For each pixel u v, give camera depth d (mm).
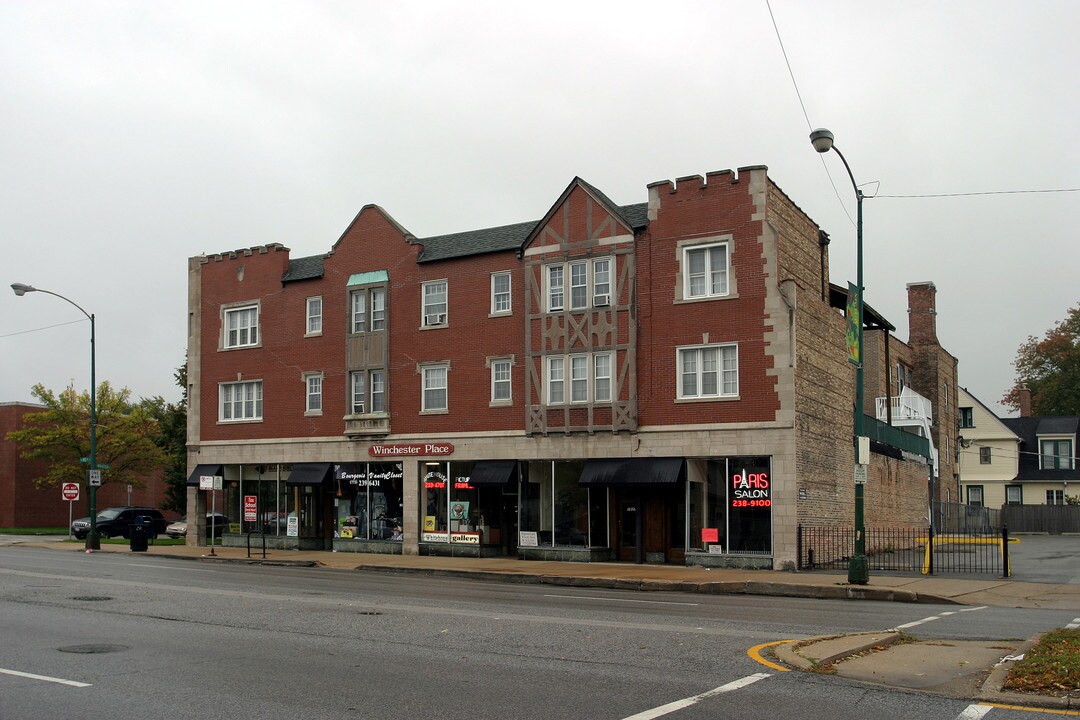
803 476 28672
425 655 11992
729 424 29031
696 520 29422
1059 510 56719
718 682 10266
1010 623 15648
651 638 13375
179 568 28391
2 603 17734
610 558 31469
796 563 27641
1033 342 80562
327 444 37594
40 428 55750
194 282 42219
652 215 30969
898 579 23984
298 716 8812
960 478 63750
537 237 33062
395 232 36625
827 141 21688
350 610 16750
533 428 32469
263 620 15344
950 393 57781
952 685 9992
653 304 30703
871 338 44062
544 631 14078
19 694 9734
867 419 35688
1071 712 8844
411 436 35375
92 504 39531
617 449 30891
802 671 10766
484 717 8773
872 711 8953
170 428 62688
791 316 28438
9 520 61531
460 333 34656
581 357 31938
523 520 33000
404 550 35219
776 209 29453
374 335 36656
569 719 8688
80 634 13805
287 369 39031
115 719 8719
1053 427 65938
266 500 39625
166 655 12008
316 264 39344
